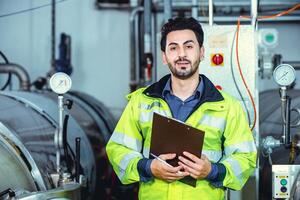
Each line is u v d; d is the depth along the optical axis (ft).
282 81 8.52
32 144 8.52
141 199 7.39
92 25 18.21
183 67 6.96
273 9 16.90
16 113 9.03
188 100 7.22
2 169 7.90
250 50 9.29
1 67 14.52
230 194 9.25
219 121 7.13
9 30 18.04
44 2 17.94
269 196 9.14
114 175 14.42
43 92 12.82
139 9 17.21
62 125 8.57
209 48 9.32
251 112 9.27
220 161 7.23
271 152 9.06
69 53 17.11
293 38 17.75
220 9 16.70
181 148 6.70
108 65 18.29
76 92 15.62
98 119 13.96
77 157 8.60
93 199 11.46
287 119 8.64
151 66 14.55
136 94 7.53
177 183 7.08
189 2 16.57
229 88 9.32
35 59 18.13
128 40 18.21
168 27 7.10
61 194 7.76
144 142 7.41
